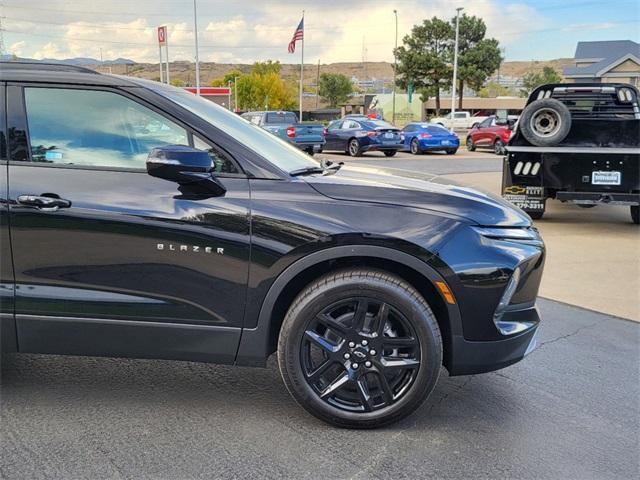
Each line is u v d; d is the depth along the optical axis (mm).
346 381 3158
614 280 6383
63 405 3447
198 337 3209
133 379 3814
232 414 3383
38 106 3270
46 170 3205
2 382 3729
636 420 3398
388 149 23375
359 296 3094
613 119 9039
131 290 3184
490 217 3189
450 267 3033
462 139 38781
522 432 3242
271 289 3113
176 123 3238
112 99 3268
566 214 10430
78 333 3244
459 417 3396
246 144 3285
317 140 22094
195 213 3098
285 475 2803
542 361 4246
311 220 3064
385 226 3043
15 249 3182
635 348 4520
